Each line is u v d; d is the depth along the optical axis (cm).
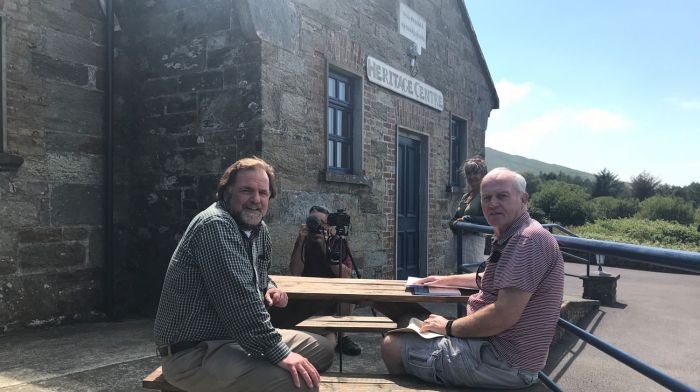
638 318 712
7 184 531
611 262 1457
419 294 304
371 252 770
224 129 591
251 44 578
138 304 641
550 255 240
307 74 644
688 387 187
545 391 244
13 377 388
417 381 258
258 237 262
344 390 242
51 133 571
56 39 577
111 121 621
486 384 244
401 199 879
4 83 529
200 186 605
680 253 190
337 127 726
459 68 1055
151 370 407
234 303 220
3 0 529
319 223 491
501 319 235
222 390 225
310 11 651
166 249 625
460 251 499
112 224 618
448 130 1007
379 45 792
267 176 254
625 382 452
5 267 527
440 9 981
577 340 596
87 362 428
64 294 577
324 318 400
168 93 628
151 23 639
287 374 221
